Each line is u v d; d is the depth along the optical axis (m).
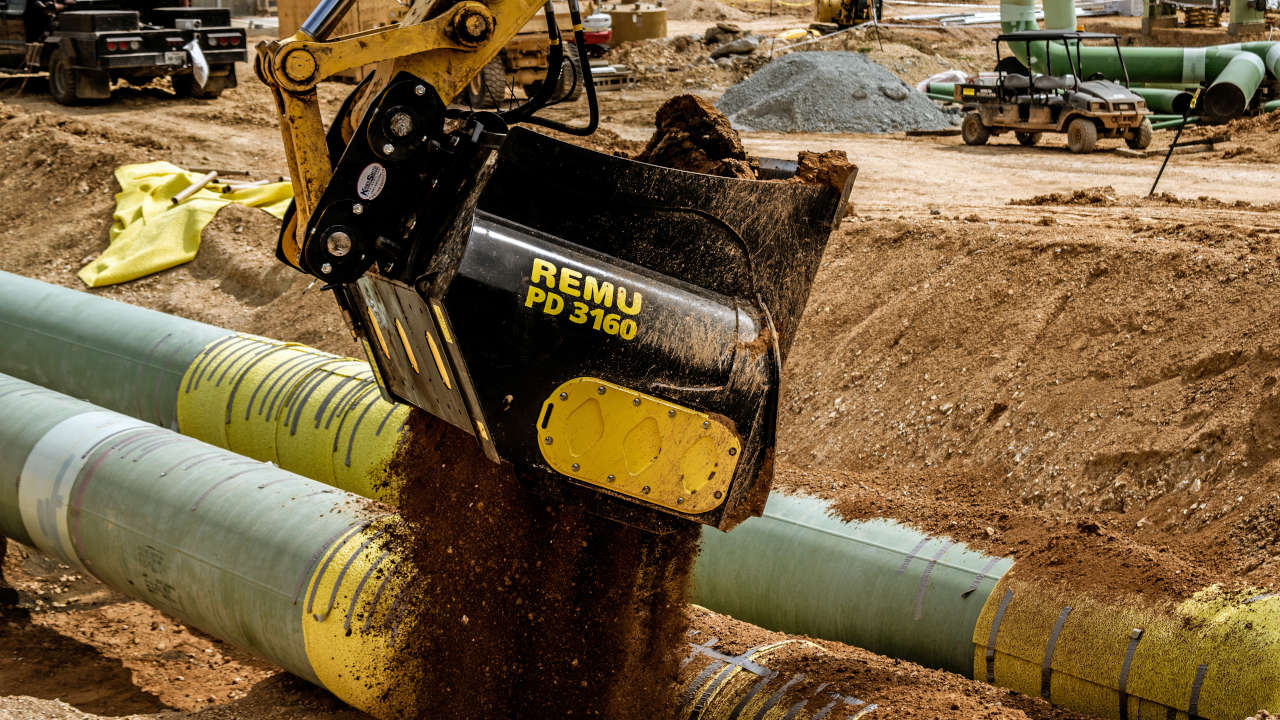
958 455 9.51
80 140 19.19
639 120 24.30
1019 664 5.91
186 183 17.17
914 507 7.05
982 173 18.53
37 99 23.55
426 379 4.87
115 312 9.97
